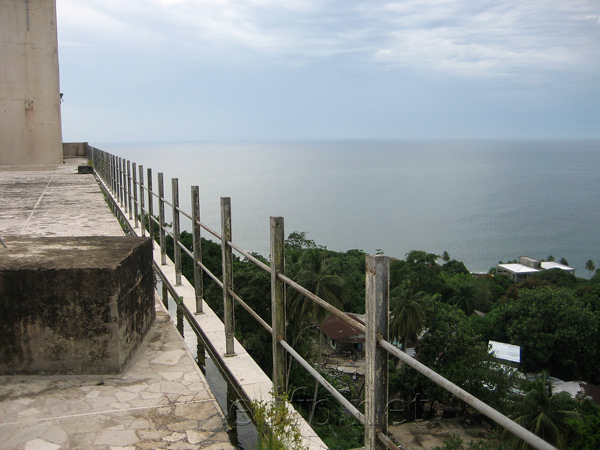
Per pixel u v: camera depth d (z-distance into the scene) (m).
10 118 21.08
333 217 179.25
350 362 34.12
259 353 19.81
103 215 8.09
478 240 158.50
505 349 41.22
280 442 2.37
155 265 6.95
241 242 108.44
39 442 2.53
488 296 60.31
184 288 5.75
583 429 19.22
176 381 3.26
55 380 3.21
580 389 37.53
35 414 2.80
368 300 1.87
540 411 18.88
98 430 2.65
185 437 2.63
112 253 3.55
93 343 3.27
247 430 2.93
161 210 6.78
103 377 3.28
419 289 54.00
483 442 23.08
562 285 65.81
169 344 3.87
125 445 2.52
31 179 14.57
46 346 3.23
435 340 28.28
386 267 1.84
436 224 182.12
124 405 2.93
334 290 23.83
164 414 2.85
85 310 3.23
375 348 1.85
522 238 165.12
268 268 2.90
